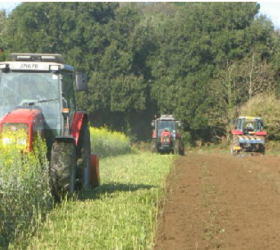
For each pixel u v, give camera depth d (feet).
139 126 445.37
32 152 80.48
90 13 428.56
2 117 89.04
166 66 431.02
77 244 61.77
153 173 135.54
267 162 199.72
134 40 428.56
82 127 96.53
